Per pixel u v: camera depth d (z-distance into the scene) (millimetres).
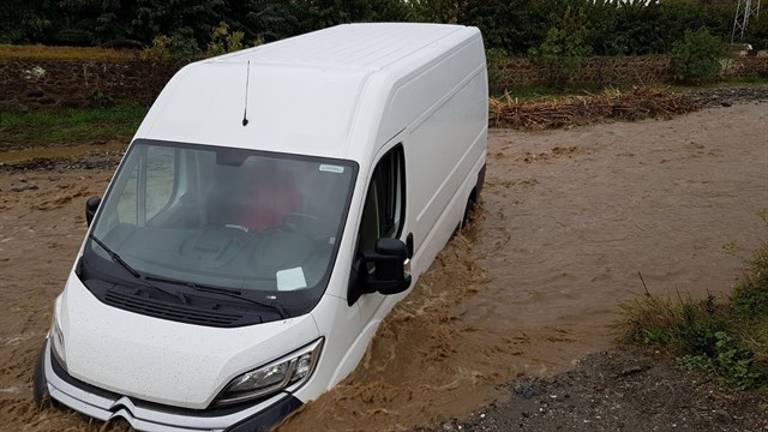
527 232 11219
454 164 9250
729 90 26078
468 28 10594
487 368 6566
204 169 5844
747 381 5965
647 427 5531
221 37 21156
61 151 16328
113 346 4965
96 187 13312
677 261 9977
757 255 8797
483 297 8602
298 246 5461
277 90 6125
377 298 6266
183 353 4848
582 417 5684
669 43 29953
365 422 5191
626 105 20438
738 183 13641
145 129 6137
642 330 7191
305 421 4945
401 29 9656
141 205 5891
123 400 4906
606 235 11055
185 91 6277
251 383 4836
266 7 22688
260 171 5758
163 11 20391
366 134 5906
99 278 5441
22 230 11031
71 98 18844
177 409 4828
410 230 7258
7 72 18031
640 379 6273
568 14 27594
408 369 6301
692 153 16094
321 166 5727
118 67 19250
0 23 20359
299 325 5055
